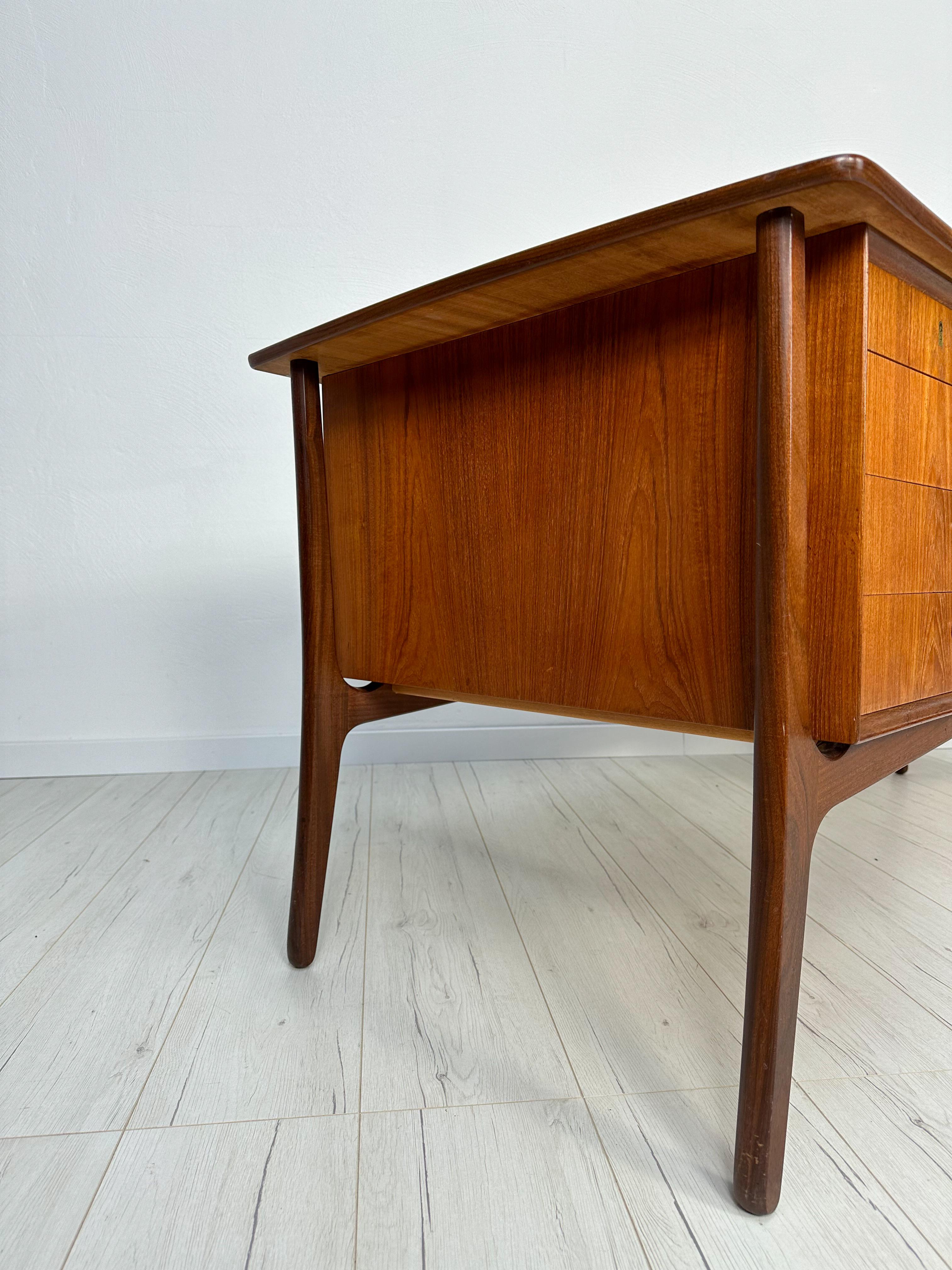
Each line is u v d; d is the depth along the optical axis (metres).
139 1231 0.61
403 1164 0.67
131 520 1.98
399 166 1.94
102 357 1.93
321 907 1.03
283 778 1.94
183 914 1.17
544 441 0.77
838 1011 0.90
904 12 1.98
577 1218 0.61
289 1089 0.77
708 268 0.64
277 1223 0.61
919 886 1.24
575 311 0.73
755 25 1.95
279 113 1.91
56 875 1.33
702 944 1.05
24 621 1.97
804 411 0.58
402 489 0.93
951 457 0.75
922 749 0.78
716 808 1.64
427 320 0.78
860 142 2.00
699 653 0.67
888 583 0.65
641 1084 0.77
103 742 1.99
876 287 0.60
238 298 1.95
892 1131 0.71
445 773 1.93
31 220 1.90
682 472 0.67
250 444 1.98
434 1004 0.92
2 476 1.94
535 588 0.80
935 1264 0.57
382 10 1.90
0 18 1.85
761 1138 0.60
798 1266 0.57
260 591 2.02
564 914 1.15
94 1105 0.75
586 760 2.05
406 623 0.94
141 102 1.89
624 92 1.95
